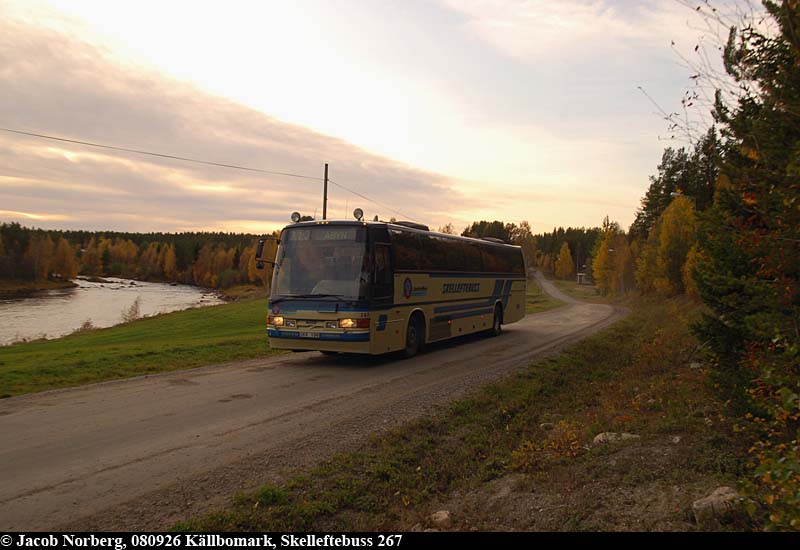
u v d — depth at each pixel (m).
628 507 4.78
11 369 12.71
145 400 9.62
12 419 8.20
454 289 18.23
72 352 16.56
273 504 5.17
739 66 5.14
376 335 13.47
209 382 11.41
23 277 96.94
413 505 5.43
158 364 13.70
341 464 6.26
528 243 93.75
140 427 7.81
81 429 7.68
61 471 6.00
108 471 6.01
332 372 12.84
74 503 5.15
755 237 5.45
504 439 7.69
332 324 13.05
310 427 7.89
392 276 14.28
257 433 7.55
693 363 12.02
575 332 23.83
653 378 11.21
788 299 5.17
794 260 5.16
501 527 4.72
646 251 49.97
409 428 7.78
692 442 6.22
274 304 13.71
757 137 5.31
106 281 124.94
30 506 5.07
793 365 4.53
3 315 49.00
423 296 16.02
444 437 7.68
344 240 13.58
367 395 10.14
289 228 14.25
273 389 10.70
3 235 97.31
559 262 133.25
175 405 9.24
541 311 42.97
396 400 9.71
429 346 18.73
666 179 40.97
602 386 11.33
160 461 6.35
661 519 4.46
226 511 4.93
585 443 7.03
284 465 6.28
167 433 7.51
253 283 107.12
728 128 5.77
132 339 26.95
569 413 9.33
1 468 6.07
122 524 4.73
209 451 6.74
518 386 11.16
